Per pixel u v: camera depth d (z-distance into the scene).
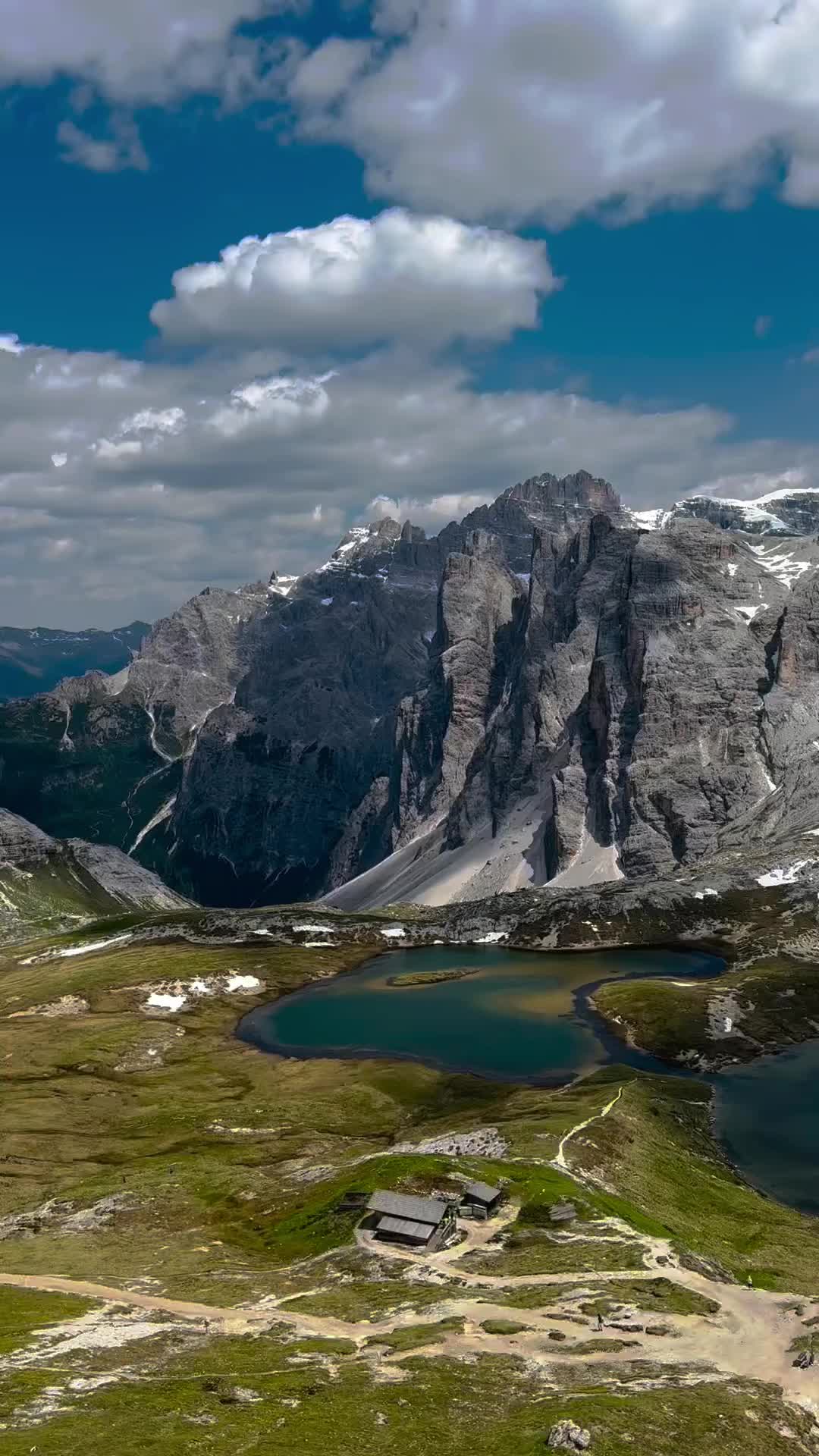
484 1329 101.44
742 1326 104.19
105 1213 162.50
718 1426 80.38
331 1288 118.25
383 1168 157.50
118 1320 108.19
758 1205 168.62
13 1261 137.38
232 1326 105.56
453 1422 79.94
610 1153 176.25
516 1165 163.12
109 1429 76.94
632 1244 129.75
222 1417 79.69
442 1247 131.50
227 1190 170.62
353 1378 89.06
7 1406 81.56
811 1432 81.94
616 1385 88.12
